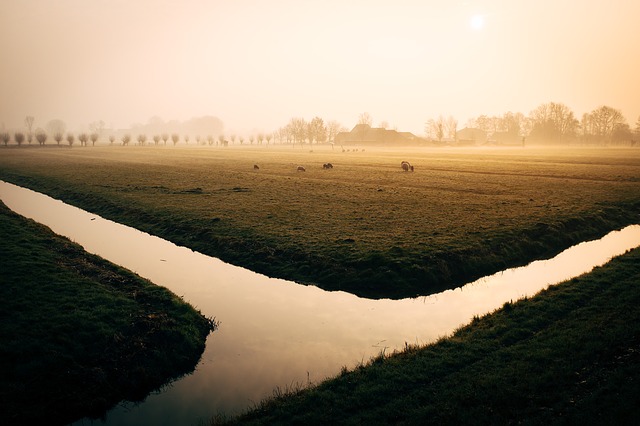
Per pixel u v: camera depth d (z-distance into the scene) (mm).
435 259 23641
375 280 21875
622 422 10508
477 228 29969
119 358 14547
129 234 32656
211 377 14203
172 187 50688
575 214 34812
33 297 18094
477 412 11203
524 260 26391
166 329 16328
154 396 13320
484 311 19000
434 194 45156
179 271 24312
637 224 35469
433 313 18875
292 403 12102
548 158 102688
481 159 101438
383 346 15898
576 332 15227
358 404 11906
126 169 74188
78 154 124375
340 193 46062
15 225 31797
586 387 12102
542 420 10812
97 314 16969
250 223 32219
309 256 24672
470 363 13859
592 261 26250
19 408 11875
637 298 17938
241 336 16844
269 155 123625
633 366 12828
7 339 14641
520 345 14656
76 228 34375
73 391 12844
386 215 34594
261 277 23469
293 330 17297
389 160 99250
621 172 65750
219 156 116688
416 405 11680
